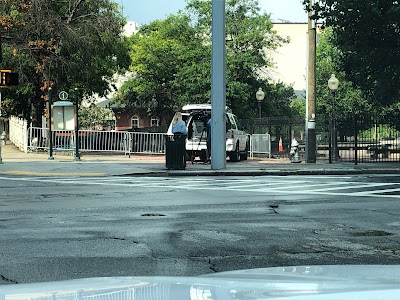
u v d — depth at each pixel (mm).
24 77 38781
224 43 21391
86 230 9445
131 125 86750
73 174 20312
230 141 28922
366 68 30234
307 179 19000
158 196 14211
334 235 9141
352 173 21391
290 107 77312
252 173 20859
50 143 27703
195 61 58469
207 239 8719
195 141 27828
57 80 39219
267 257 7605
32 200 13414
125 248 8070
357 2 26188
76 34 37844
